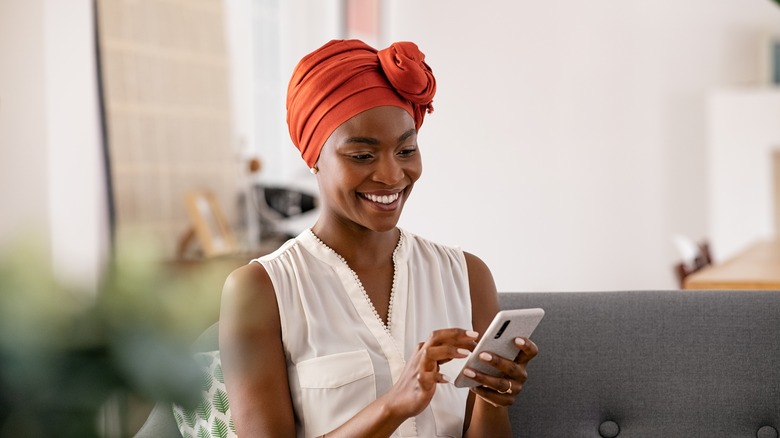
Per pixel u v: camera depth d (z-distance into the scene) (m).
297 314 1.55
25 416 0.34
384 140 1.50
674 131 7.71
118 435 0.35
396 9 7.61
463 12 7.65
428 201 7.81
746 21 7.66
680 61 7.72
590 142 7.71
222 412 1.65
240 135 5.73
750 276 3.27
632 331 1.77
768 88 7.54
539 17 7.64
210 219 4.78
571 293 1.84
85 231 4.08
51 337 0.33
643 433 1.74
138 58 4.66
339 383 1.52
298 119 1.56
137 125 4.64
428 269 1.67
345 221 1.58
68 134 4.00
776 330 1.74
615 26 7.69
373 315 1.58
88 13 4.10
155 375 0.35
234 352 1.52
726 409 1.72
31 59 3.84
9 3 3.78
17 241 0.33
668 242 7.71
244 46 5.80
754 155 7.54
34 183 3.83
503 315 1.27
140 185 4.64
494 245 7.78
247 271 1.57
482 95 7.71
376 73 1.52
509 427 1.58
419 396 1.32
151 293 0.35
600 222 7.72
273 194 5.27
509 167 7.72
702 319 1.76
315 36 6.38
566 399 1.77
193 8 5.07
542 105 7.68
